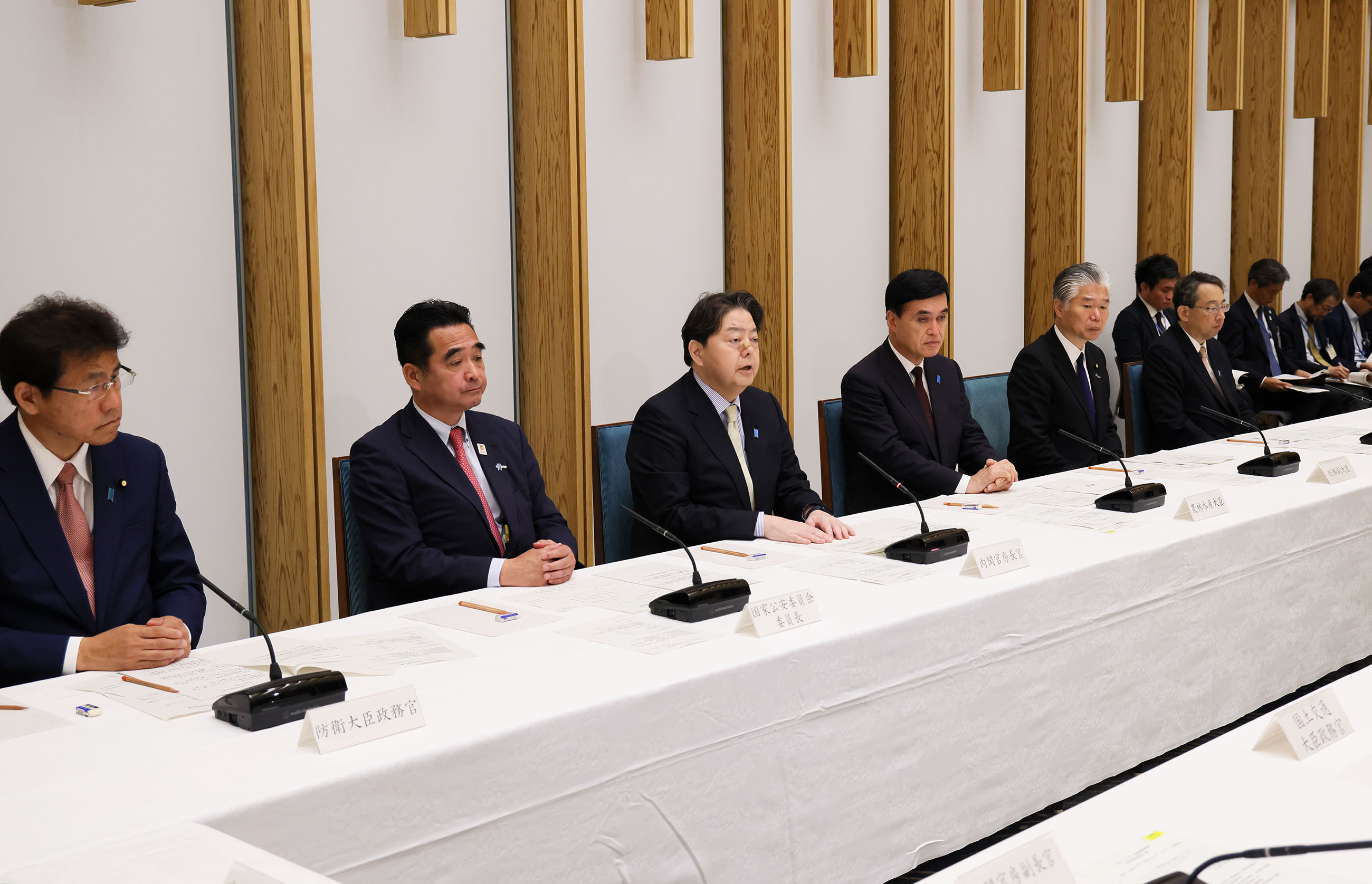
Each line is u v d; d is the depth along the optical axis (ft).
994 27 17.52
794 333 16.11
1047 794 7.48
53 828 4.01
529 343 13.67
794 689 5.99
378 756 4.64
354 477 8.46
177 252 11.09
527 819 5.01
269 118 11.05
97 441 6.32
